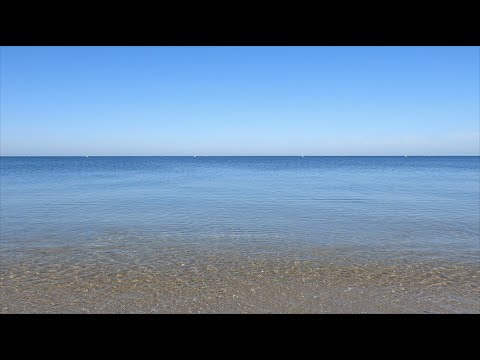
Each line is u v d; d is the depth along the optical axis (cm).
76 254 959
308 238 1166
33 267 840
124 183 3503
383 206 1919
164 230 1295
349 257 935
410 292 688
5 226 1355
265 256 945
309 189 2923
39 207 1841
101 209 1784
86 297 657
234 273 803
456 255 955
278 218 1551
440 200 2181
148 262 887
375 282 743
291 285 725
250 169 7656
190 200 2162
